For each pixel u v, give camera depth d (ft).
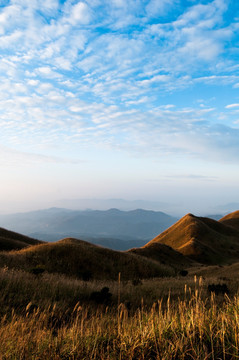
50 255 80.53
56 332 13.38
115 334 10.22
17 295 23.84
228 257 237.45
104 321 13.80
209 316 9.90
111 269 86.58
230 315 9.71
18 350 9.57
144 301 27.27
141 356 8.05
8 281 27.30
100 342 9.78
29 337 11.05
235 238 299.38
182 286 41.42
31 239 138.72
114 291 32.17
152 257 167.22
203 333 8.77
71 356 8.80
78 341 9.45
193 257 222.69
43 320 15.40
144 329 9.34
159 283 47.91
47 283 31.27
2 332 11.55
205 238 268.62
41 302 22.24
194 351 7.64
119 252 106.52
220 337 8.06
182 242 272.92
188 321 9.51
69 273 72.74
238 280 48.49
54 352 9.07
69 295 28.07
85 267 81.15
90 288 33.14
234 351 7.54
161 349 8.27
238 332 8.14
